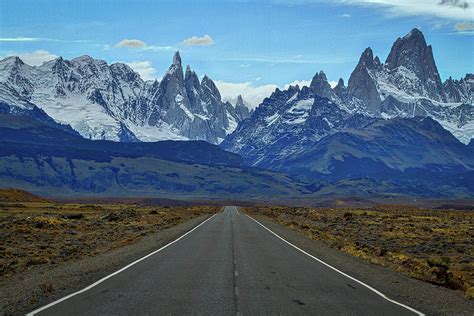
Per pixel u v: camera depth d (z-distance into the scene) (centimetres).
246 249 3553
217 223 6912
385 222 7106
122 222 6669
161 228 5809
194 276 2305
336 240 4291
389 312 1628
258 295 1872
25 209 9512
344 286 2100
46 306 1622
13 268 2522
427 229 5569
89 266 2572
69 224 5638
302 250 3522
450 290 2106
